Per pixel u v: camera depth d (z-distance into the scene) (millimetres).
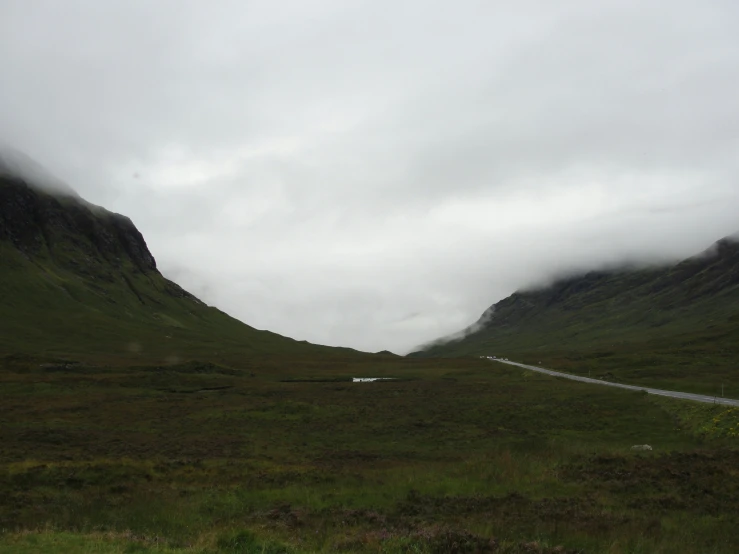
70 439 38938
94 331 165375
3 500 20031
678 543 13828
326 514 17844
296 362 145500
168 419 51375
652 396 58500
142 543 13539
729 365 114125
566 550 13031
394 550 13062
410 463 31453
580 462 25391
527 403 60281
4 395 66125
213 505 19578
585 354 175375
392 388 82312
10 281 179875
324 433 45062
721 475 21281
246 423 49812
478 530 15258
